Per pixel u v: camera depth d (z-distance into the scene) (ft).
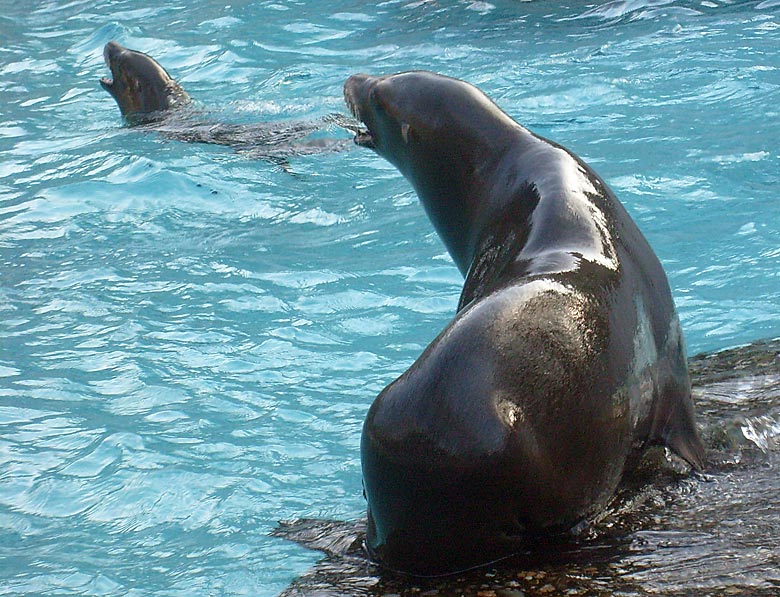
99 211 94.43
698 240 81.10
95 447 57.00
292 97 123.03
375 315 72.95
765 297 71.97
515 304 35.65
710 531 35.53
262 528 47.65
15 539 48.98
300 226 90.02
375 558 36.55
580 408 35.29
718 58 121.80
